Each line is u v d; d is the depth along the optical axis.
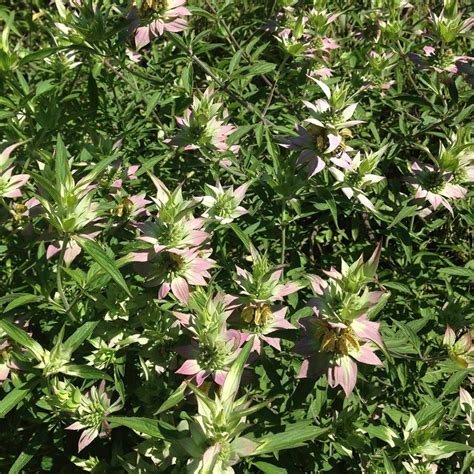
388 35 0.63
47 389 0.40
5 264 0.54
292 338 0.40
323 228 0.63
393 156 0.56
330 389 0.42
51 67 0.66
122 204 0.47
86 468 0.42
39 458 0.48
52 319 0.48
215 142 0.52
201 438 0.31
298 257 0.53
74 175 0.49
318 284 0.37
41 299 0.40
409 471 0.39
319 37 0.65
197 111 0.51
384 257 0.58
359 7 0.75
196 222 0.39
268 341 0.39
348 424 0.41
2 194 0.41
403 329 0.44
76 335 0.39
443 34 0.57
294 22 0.64
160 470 0.38
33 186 0.50
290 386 0.44
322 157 0.46
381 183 0.54
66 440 0.45
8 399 0.38
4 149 0.43
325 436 0.41
